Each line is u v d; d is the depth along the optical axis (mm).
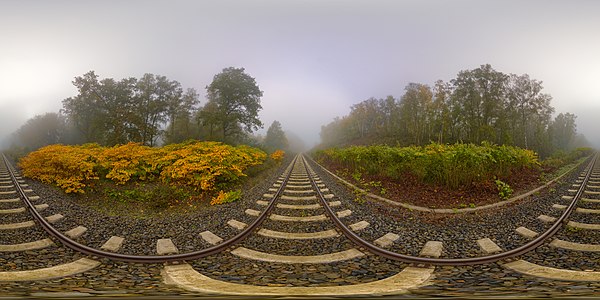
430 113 46531
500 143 44938
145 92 41031
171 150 17188
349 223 7215
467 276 4266
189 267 4625
